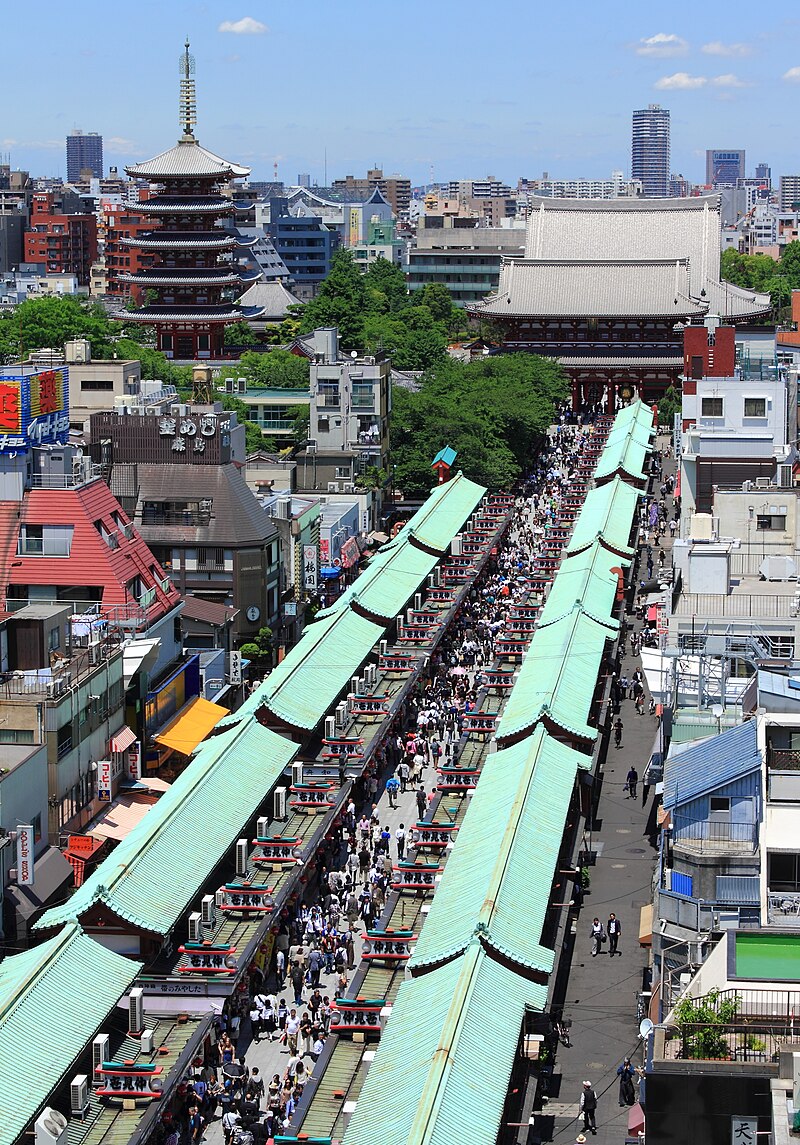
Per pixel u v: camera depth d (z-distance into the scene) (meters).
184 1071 100.88
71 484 166.25
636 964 120.38
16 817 121.62
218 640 189.00
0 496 164.88
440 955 106.00
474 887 115.38
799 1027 80.38
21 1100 91.00
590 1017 112.25
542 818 128.88
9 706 129.12
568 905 124.44
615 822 149.12
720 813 105.56
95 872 122.25
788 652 132.00
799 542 169.38
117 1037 103.75
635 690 186.25
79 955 105.50
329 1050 104.94
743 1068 77.62
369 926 127.56
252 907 122.50
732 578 155.50
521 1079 100.75
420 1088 89.31
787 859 102.44
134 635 157.50
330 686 168.75
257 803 138.25
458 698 184.12
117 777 144.12
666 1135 78.25
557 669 166.00
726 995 82.50
